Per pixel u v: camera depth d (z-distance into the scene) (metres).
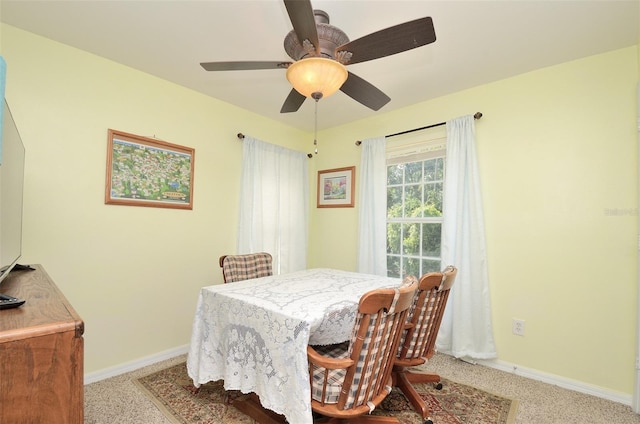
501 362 2.35
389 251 3.10
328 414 1.25
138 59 2.22
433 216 2.80
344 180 3.48
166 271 2.52
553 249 2.19
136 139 2.35
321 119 3.37
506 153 2.41
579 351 2.07
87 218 2.12
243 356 1.52
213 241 2.84
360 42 1.34
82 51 2.11
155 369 2.29
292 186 3.52
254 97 2.84
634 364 1.86
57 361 0.67
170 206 2.54
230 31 1.88
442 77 2.41
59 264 2.00
